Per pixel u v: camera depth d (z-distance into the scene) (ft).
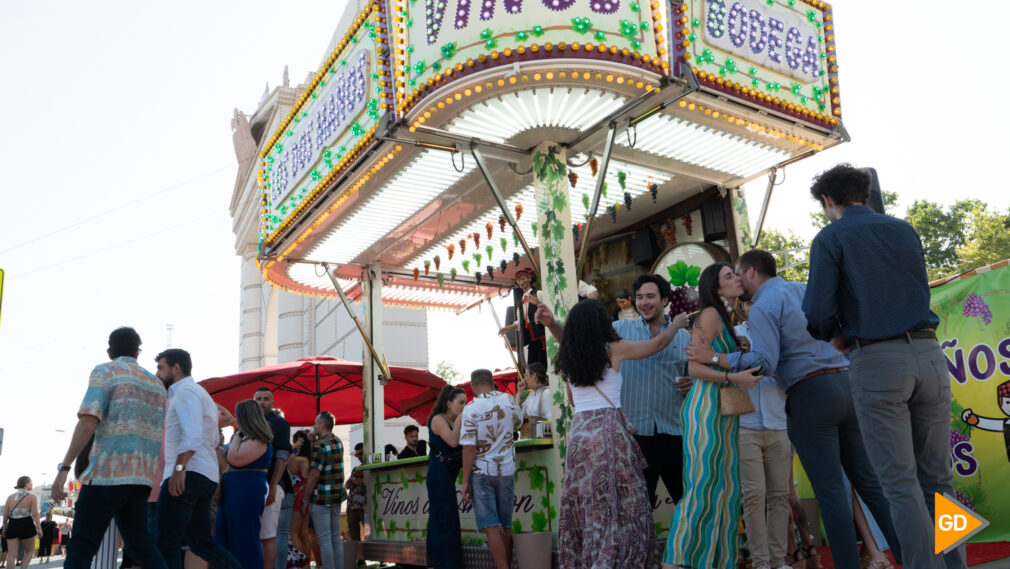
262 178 30.96
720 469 13.00
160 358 18.58
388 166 22.82
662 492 19.38
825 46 22.63
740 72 20.01
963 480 20.79
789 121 21.13
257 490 20.68
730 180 25.30
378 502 28.86
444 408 21.49
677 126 20.70
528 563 18.67
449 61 17.95
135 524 15.80
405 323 71.67
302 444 30.25
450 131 19.69
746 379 12.79
